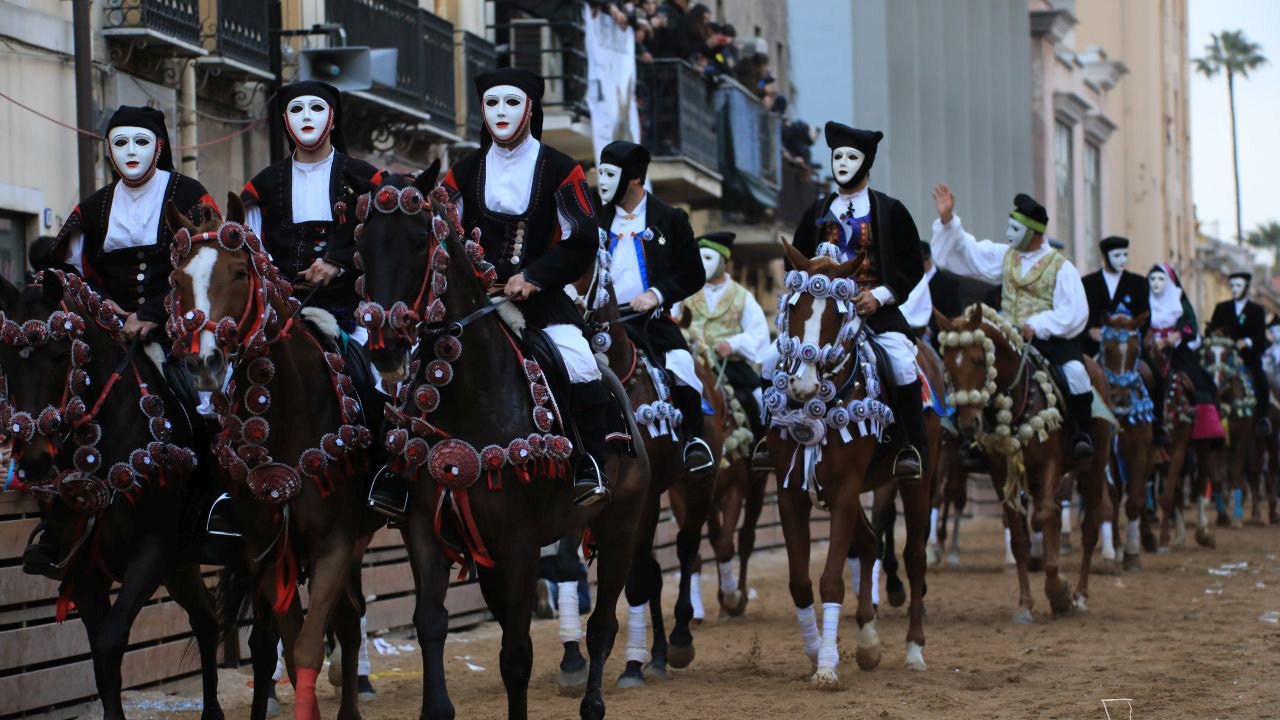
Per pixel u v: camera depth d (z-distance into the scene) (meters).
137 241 10.32
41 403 9.66
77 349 9.65
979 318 15.30
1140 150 73.81
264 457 9.14
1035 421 15.61
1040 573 21.22
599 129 24.55
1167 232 77.81
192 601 10.62
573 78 25.23
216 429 10.16
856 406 11.88
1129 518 21.20
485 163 9.81
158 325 9.95
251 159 21.34
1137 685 12.24
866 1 43.75
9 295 9.88
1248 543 25.61
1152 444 22.34
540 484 9.12
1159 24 77.06
